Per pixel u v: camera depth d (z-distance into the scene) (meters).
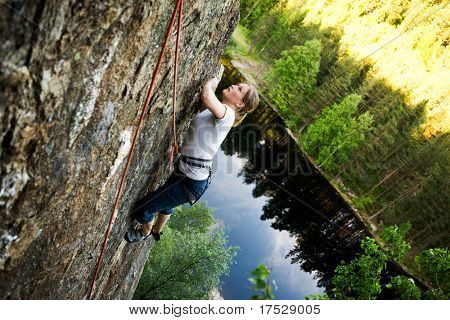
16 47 1.41
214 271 14.82
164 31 2.36
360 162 37.00
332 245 28.81
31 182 1.82
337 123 33.50
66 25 1.56
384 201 34.66
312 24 50.72
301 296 23.42
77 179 2.23
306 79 38.53
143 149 3.15
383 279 24.20
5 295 2.16
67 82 1.72
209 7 3.02
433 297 5.23
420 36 46.47
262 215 27.94
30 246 2.11
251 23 54.41
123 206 3.36
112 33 1.84
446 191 32.94
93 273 3.46
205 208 19.45
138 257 6.41
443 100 38.53
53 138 1.81
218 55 4.45
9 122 1.54
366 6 50.94
